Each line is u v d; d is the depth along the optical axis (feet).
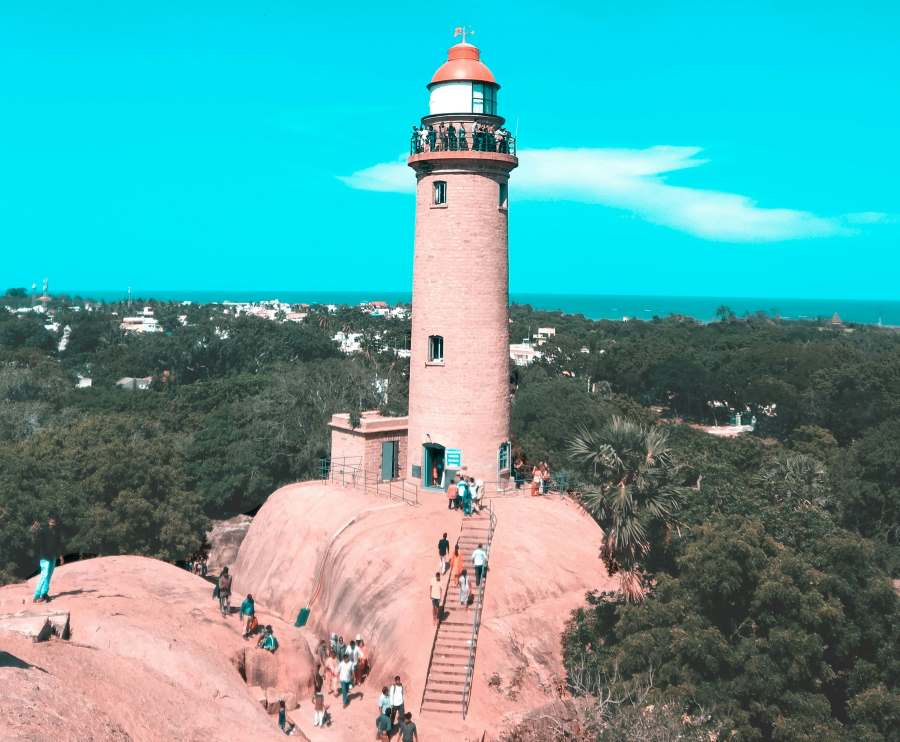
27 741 65.00
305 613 135.95
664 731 88.99
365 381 307.37
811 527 150.41
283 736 89.10
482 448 156.25
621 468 120.67
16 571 176.96
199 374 529.45
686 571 115.96
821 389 373.61
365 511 145.59
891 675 106.32
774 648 101.30
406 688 110.52
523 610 122.52
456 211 153.48
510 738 101.40
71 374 481.05
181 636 106.32
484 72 155.12
